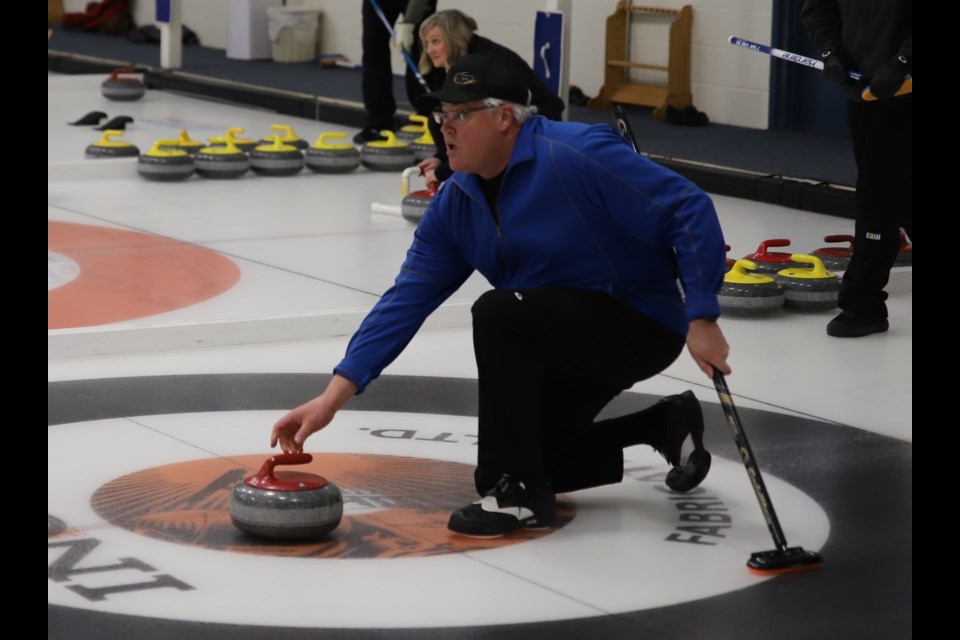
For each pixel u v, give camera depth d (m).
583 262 5.72
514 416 5.75
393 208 14.19
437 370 8.59
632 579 5.34
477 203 5.75
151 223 13.42
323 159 16.83
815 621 4.94
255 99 23.08
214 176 16.23
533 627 4.88
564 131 5.62
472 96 5.54
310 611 5.00
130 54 29.06
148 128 20.28
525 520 5.82
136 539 5.71
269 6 28.41
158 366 8.62
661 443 6.24
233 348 9.15
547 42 16.81
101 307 9.91
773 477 6.65
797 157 17.41
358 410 7.70
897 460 6.92
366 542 5.72
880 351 9.25
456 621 4.92
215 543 5.68
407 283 5.95
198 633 4.79
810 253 12.48
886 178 9.46
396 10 18.31
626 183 5.47
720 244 5.39
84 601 5.05
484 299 5.75
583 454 6.16
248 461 6.79
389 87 18.75
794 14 19.73
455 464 6.81
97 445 7.00
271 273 11.29
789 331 9.84
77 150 17.75
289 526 5.61
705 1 20.67
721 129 20.16
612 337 5.71
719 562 5.53
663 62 21.56
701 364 5.45
